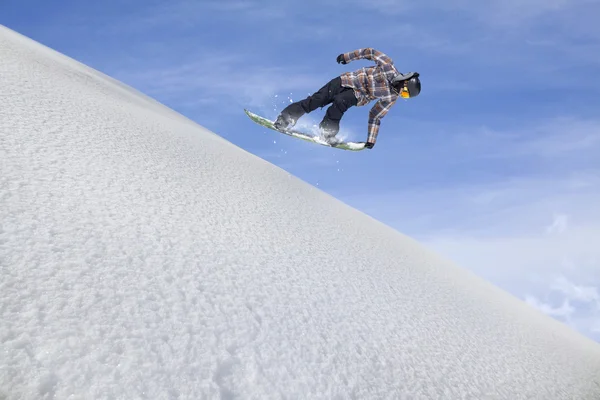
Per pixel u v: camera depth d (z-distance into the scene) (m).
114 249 1.89
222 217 2.84
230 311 1.84
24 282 1.48
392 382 1.98
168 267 1.94
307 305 2.21
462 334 2.93
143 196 2.57
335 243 3.46
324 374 1.77
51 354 1.28
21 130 2.64
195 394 1.38
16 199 1.92
